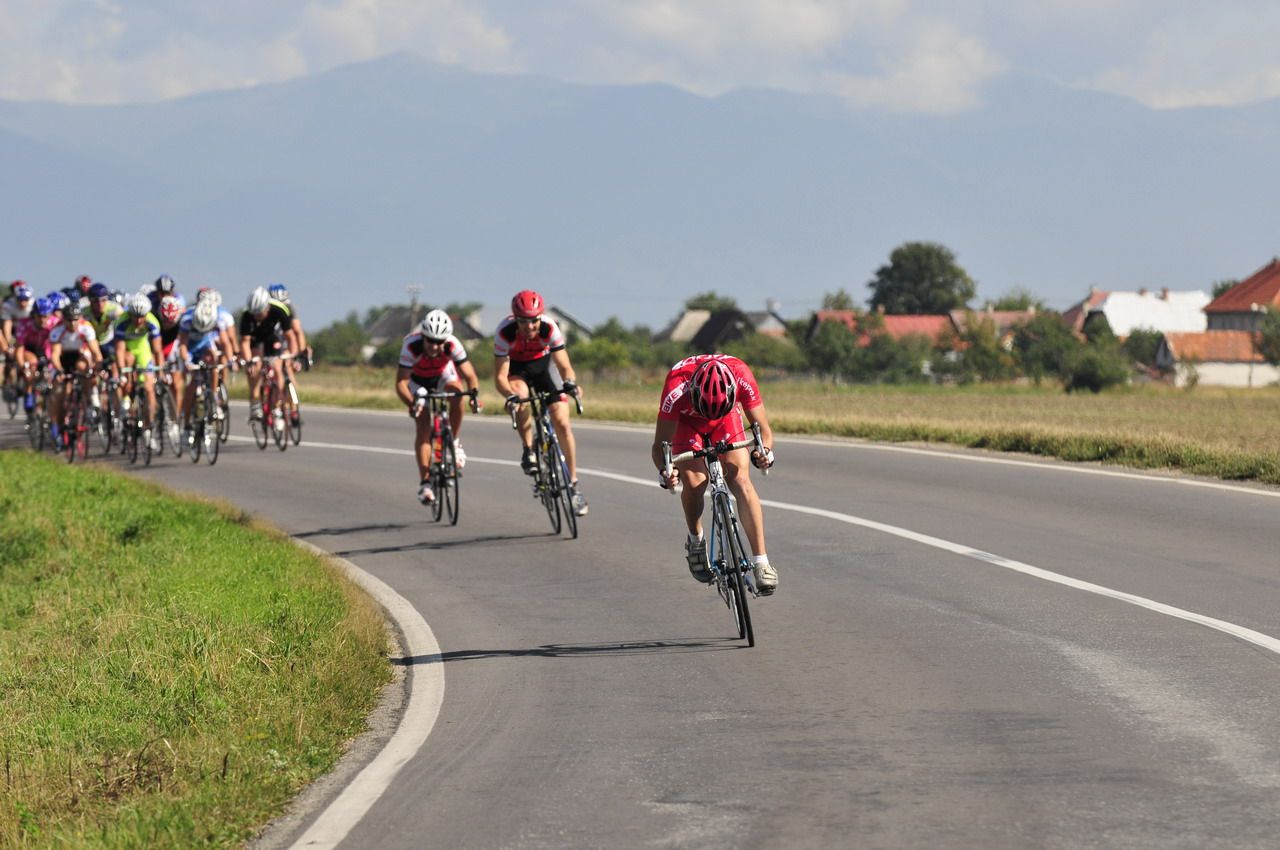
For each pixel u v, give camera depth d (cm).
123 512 3319
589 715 1566
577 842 1152
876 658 1775
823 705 1558
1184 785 1225
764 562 1850
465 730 1530
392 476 4119
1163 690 1553
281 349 4803
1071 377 16512
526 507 3372
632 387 15175
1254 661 1666
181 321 4497
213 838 1191
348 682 1702
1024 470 3744
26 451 4934
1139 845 1084
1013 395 14850
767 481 3653
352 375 16538
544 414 2938
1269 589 2094
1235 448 3850
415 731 1535
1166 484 3362
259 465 4438
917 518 2942
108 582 2638
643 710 1575
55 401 4612
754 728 1477
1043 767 1295
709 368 1806
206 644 1869
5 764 1494
